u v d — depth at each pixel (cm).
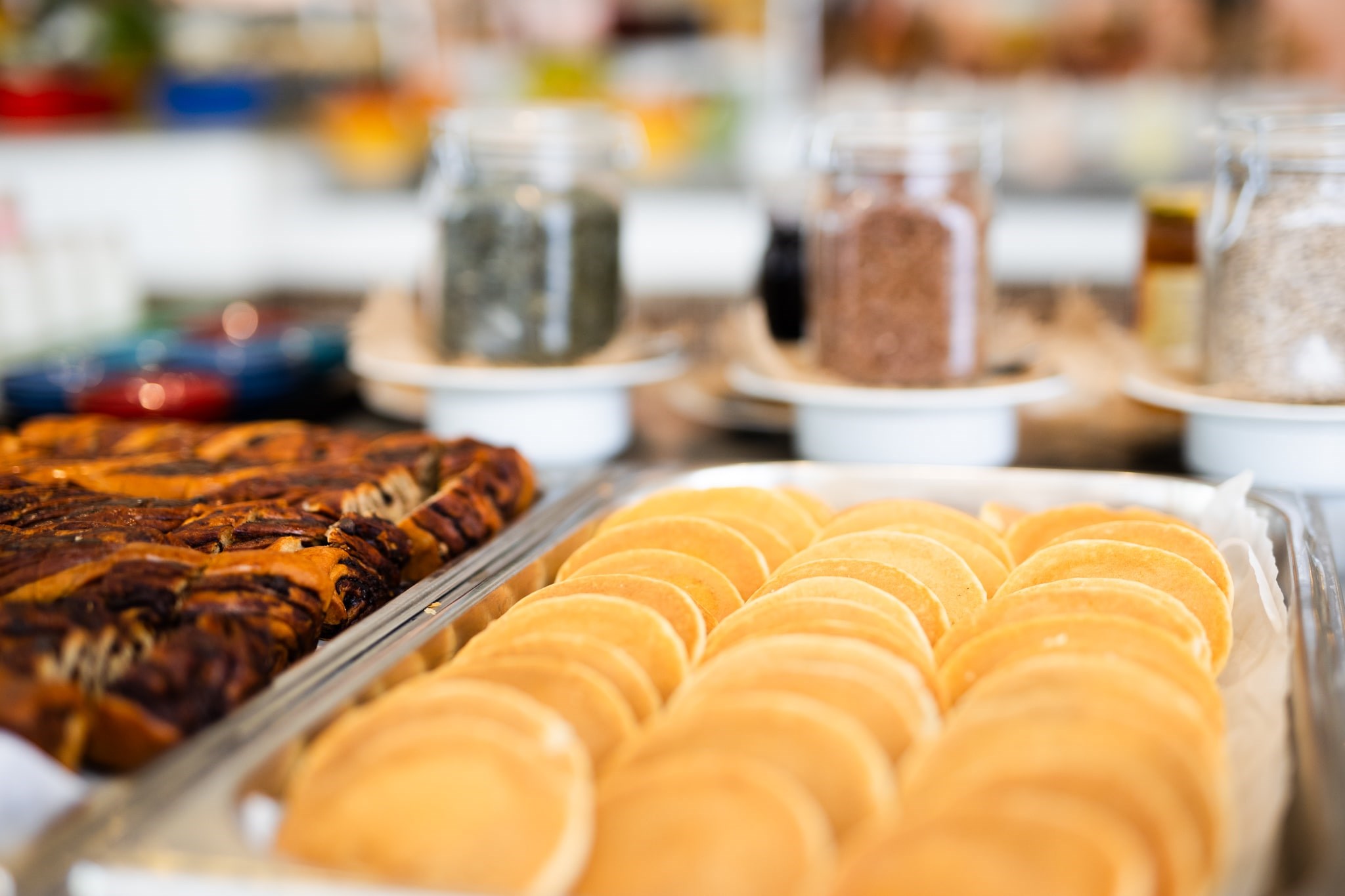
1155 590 79
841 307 108
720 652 77
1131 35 260
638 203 235
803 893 56
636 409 127
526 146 112
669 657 76
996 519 93
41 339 146
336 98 241
